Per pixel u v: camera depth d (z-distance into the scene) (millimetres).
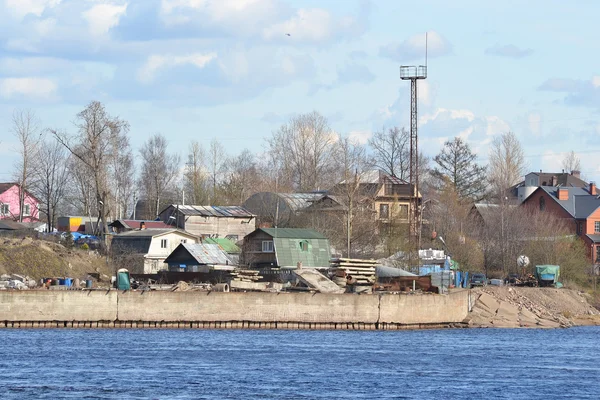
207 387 180375
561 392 185000
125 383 182750
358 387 184250
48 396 169375
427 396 177125
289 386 183500
